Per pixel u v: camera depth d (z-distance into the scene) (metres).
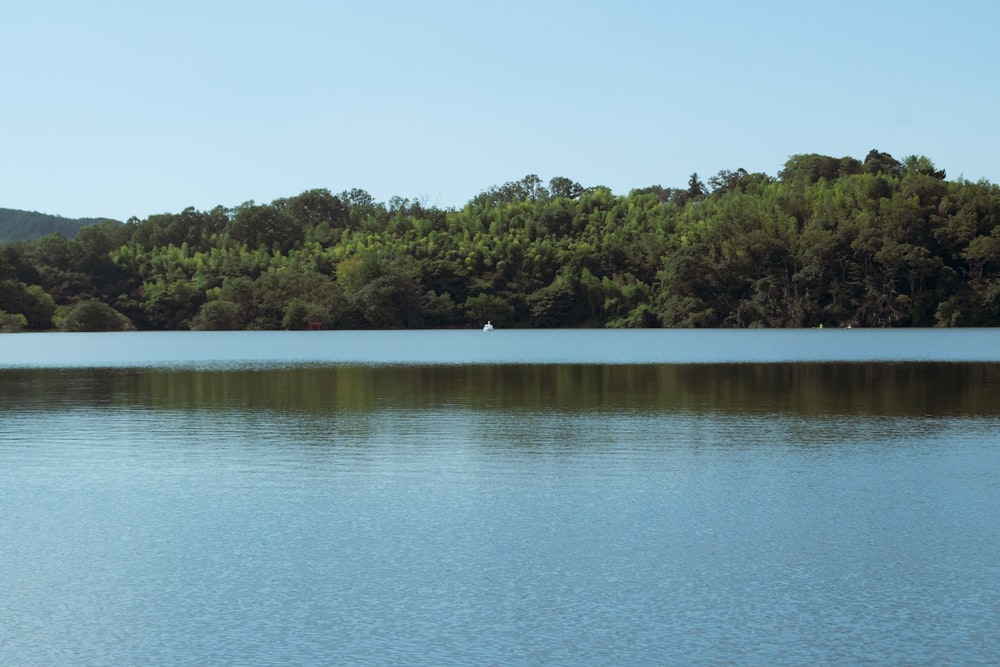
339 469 21.20
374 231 191.00
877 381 44.62
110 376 51.31
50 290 155.38
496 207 196.12
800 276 136.00
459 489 18.98
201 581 13.41
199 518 16.78
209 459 22.58
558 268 161.88
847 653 10.88
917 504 17.36
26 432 27.41
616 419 29.69
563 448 23.92
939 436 25.52
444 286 160.38
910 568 13.66
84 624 11.87
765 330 137.38
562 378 48.59
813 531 15.61
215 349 89.56
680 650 11.01
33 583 13.35
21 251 162.75
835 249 135.38
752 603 12.38
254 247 184.50
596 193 188.25
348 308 149.12
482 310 155.88
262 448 24.16
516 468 21.19
